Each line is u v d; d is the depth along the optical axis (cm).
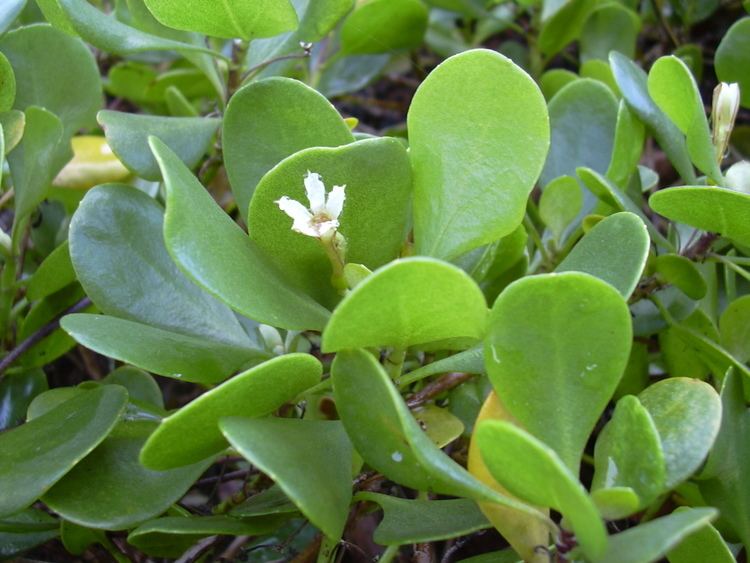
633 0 37
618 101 26
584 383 16
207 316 20
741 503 19
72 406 19
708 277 24
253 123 19
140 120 23
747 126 32
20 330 23
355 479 20
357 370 16
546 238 26
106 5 37
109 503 17
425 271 15
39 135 22
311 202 18
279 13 22
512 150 18
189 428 16
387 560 20
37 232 27
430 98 18
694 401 16
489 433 14
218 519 18
